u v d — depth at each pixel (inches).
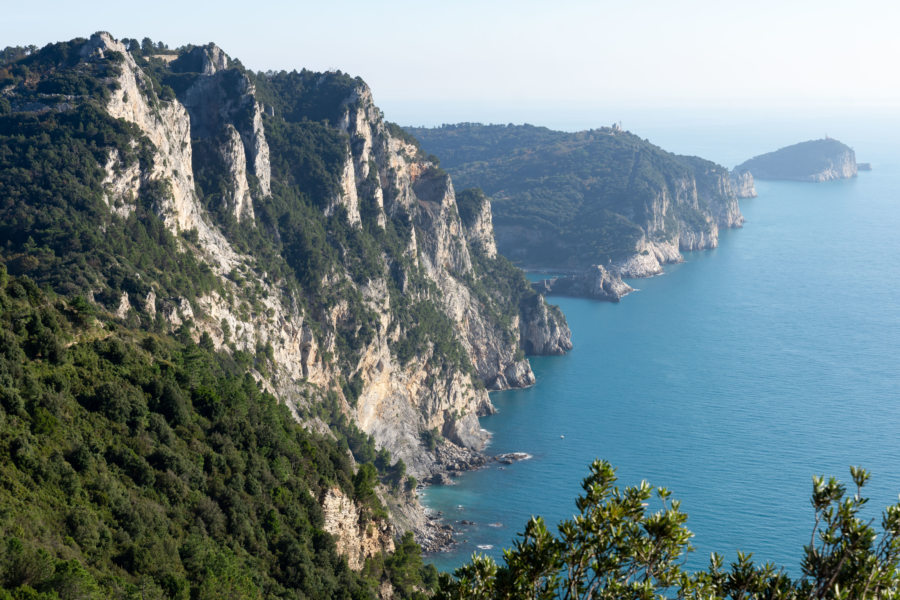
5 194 6934.1
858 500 1654.8
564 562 1688.0
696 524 7490.2
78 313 4653.1
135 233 7234.3
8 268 6304.1
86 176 7190.0
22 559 2723.9
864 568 1587.1
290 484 4630.9
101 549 3240.7
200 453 4279.0
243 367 7180.1
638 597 1637.6
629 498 1689.2
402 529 7431.1
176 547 3526.1
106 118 7677.2
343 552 4746.6
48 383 3932.1
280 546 4183.1
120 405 4069.9
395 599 4881.9
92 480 3550.7
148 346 4985.2
